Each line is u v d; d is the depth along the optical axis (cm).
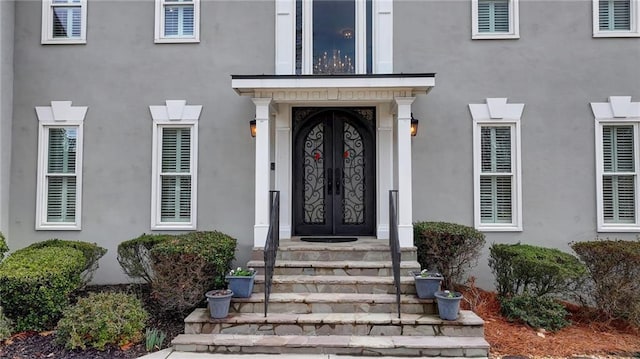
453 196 748
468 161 750
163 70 769
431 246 654
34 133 768
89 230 757
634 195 738
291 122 779
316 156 790
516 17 756
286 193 763
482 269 731
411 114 732
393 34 762
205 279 591
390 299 569
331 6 787
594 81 747
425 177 750
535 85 751
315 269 629
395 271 567
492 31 768
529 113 749
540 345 527
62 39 773
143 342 529
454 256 651
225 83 767
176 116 762
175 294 571
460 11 762
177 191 768
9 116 762
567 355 504
